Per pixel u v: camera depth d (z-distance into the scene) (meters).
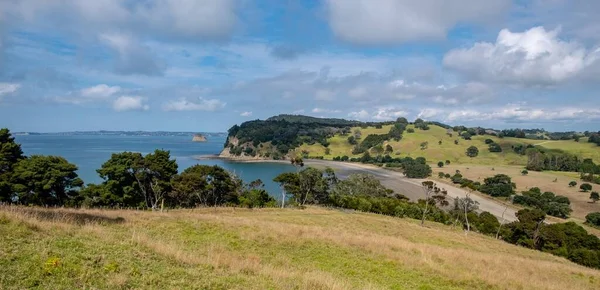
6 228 13.09
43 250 11.39
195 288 10.73
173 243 17.42
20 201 51.00
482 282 19.55
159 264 12.61
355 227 43.12
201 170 69.06
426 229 54.62
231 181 75.69
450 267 22.48
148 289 10.02
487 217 87.56
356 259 21.45
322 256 21.39
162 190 63.72
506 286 19.48
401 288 16.61
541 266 29.84
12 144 53.25
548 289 20.33
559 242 74.00
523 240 76.75
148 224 22.52
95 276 10.26
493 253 37.72
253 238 23.05
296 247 22.69
